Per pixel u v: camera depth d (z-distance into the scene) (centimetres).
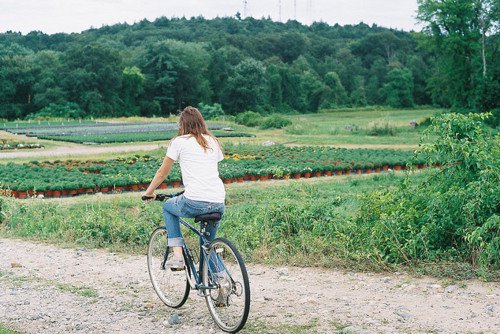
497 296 642
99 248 1040
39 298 700
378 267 775
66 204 1645
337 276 768
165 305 659
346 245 845
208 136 590
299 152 3359
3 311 646
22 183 1925
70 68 10544
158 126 6806
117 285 762
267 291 707
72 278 807
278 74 12675
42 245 1080
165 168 583
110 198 1822
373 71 14600
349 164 2591
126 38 16512
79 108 10138
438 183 862
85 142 4428
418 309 608
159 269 671
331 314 601
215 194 572
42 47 16250
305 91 13162
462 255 782
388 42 15888
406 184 897
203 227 582
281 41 15512
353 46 16262
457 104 6775
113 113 10619
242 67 11794
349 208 1284
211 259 568
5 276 823
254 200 1684
